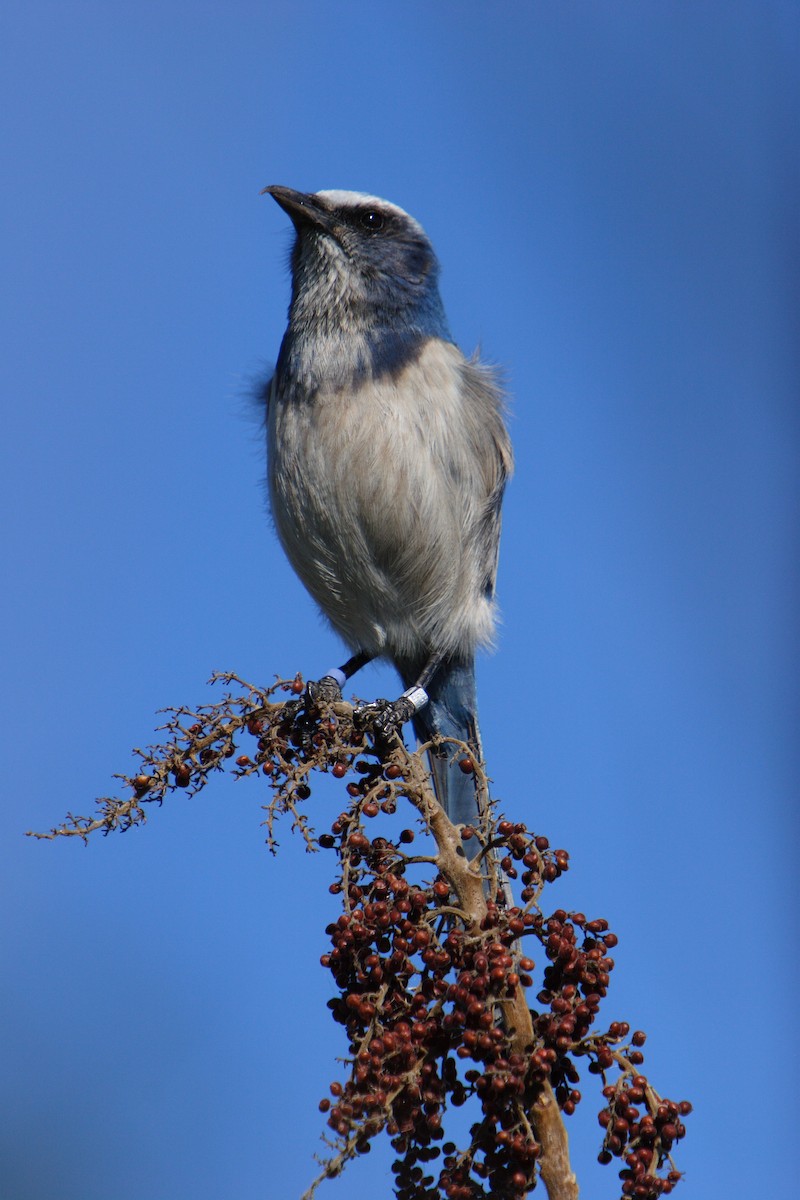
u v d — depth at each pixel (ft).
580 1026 22.98
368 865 25.76
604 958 23.63
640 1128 22.16
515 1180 21.84
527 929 23.95
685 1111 22.43
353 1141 21.20
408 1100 22.04
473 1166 22.22
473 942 23.65
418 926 23.95
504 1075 22.11
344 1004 24.34
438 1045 22.80
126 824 26.68
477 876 25.07
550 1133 22.39
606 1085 22.56
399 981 23.75
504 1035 22.39
